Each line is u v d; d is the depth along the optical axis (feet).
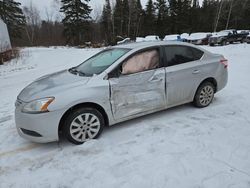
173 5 160.35
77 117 10.66
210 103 15.58
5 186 8.30
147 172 8.61
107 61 12.26
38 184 8.34
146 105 12.45
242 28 150.82
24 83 28.53
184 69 13.39
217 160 9.12
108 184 8.09
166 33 165.58
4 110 17.11
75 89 10.57
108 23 171.12
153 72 12.34
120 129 12.28
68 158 9.87
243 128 11.71
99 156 9.87
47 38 189.06
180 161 9.17
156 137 11.24
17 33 164.04
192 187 7.73
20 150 10.81
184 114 13.87
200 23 165.89
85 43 145.07
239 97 16.63
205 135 11.17
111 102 11.34
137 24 171.32
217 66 14.94
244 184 7.76
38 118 9.86
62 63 47.34
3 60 53.42
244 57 38.52
